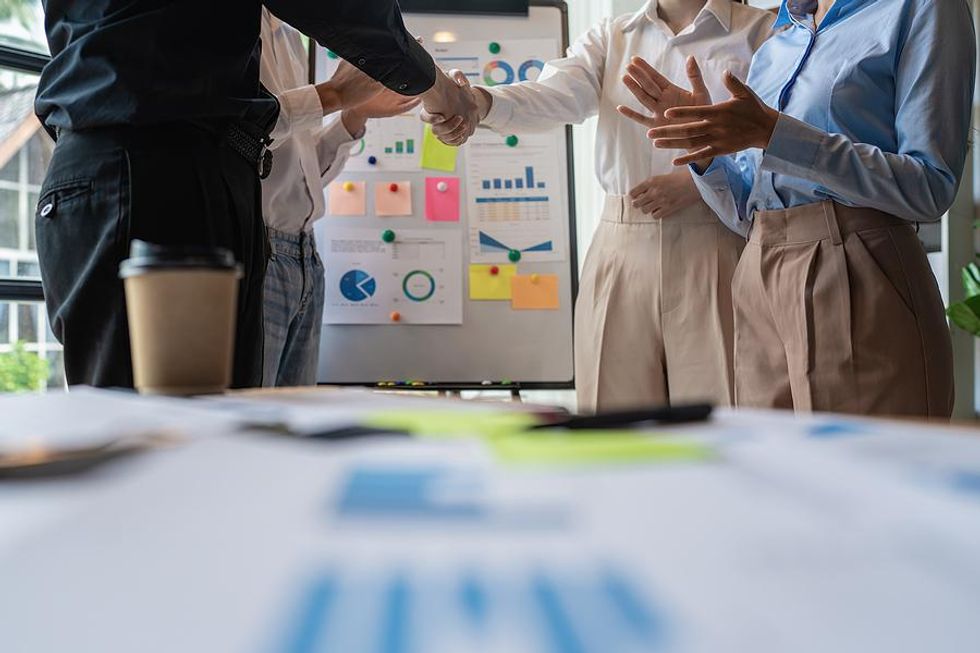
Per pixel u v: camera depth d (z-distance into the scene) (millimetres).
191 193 1084
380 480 261
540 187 2172
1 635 128
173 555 177
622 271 1679
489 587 152
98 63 1047
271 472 281
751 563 167
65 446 337
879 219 1266
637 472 277
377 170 2127
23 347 2359
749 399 1414
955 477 266
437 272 2115
